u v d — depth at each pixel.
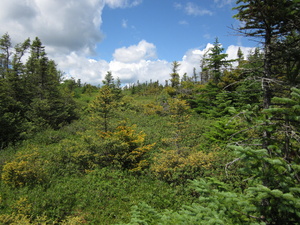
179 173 8.95
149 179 9.91
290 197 2.87
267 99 4.55
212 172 8.34
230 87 18.66
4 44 24.36
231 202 3.88
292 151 3.86
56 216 6.91
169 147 13.30
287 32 4.51
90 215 7.16
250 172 3.52
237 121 4.41
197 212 4.22
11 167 8.69
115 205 7.80
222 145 10.81
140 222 5.19
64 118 21.34
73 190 8.47
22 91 21.33
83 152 11.16
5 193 7.95
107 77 32.25
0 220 5.80
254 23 4.95
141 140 12.10
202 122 17.66
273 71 4.83
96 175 10.02
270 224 3.45
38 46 26.05
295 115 3.37
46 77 23.16
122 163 10.96
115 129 12.80
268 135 4.26
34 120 18.19
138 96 56.59
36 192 7.95
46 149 13.10
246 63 4.91
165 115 23.81
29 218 6.13
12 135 14.75
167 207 7.52
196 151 11.05
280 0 4.21
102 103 12.41
